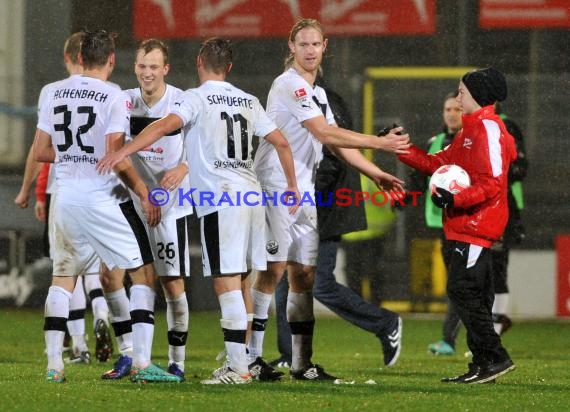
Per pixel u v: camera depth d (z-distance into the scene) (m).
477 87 21.78
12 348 31.45
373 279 42.47
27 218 42.44
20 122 42.41
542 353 32.62
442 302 42.50
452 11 44.81
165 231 22.00
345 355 31.42
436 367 27.55
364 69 44.88
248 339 22.75
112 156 19.95
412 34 44.34
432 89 42.34
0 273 42.75
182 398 19.19
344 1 44.28
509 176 29.91
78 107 20.78
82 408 18.16
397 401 19.47
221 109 20.81
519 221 30.52
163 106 22.69
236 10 44.28
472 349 22.55
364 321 27.00
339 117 25.44
